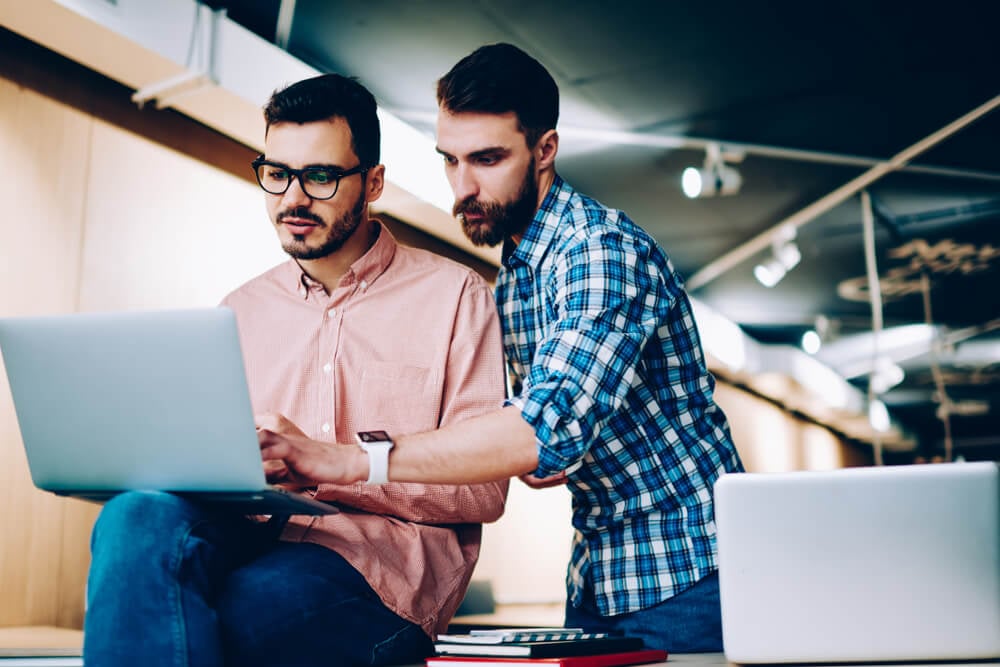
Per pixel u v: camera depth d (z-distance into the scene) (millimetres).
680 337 1694
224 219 4098
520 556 5961
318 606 1320
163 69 3549
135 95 3709
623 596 1691
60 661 2525
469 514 1564
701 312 7660
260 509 1282
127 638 1113
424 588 1499
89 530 3389
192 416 1170
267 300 1729
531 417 1344
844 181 5637
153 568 1143
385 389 1612
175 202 3879
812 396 9438
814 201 5883
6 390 3160
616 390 1442
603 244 1562
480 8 3887
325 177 1608
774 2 3887
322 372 1633
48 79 3414
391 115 4547
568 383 1387
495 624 5629
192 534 1191
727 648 1219
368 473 1299
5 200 3248
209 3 3730
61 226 3426
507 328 1796
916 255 6762
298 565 1344
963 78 4547
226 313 1124
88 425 1227
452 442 1321
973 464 1187
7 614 3070
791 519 1206
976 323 8219
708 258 6832
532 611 5953
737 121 4949
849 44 4223
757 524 1215
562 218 1705
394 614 1432
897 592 1178
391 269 1714
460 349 1640
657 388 1699
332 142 1618
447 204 4898
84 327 1186
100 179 3582
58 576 3260
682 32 4098
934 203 5926
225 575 1287
